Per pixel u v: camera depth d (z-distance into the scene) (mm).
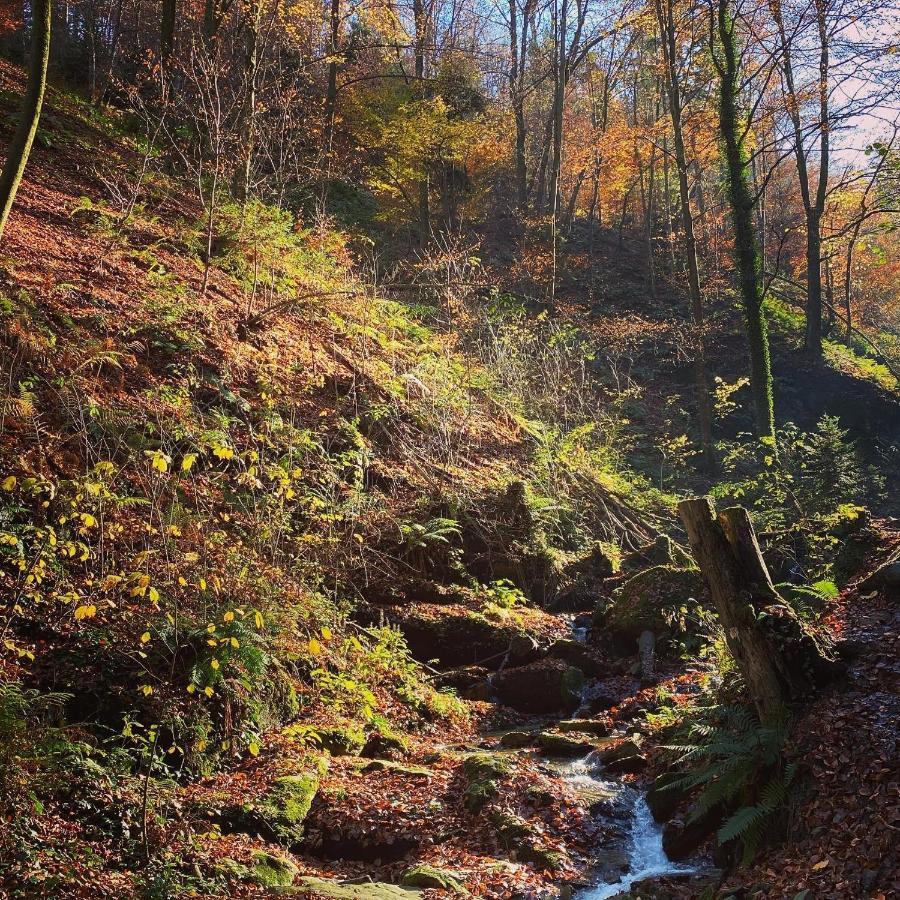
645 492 18797
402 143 27109
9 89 17484
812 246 27859
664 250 36719
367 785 7293
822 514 12961
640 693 9594
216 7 19641
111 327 11266
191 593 8281
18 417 8875
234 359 12469
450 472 13836
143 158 17625
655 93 34938
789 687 6078
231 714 7527
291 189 22656
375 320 17156
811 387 26547
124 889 5027
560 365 22266
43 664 6867
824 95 22031
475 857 6219
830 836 4965
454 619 11141
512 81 34219
